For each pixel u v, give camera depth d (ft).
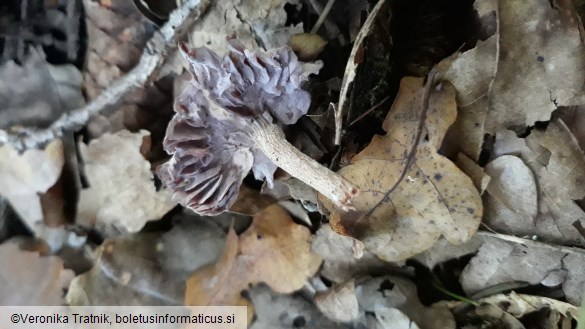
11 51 0.54
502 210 0.45
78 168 0.56
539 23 0.40
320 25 0.48
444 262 0.51
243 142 0.45
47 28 0.54
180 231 0.58
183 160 0.44
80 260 0.58
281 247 0.54
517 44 0.41
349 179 0.46
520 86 0.42
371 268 0.52
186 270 0.57
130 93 0.53
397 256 0.47
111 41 0.52
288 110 0.45
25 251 0.58
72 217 0.58
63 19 0.54
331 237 0.53
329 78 0.48
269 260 0.55
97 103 0.54
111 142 0.55
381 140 0.45
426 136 0.43
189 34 0.51
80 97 0.55
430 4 0.48
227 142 0.45
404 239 0.46
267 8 0.48
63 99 0.54
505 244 0.46
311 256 0.54
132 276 0.56
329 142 0.48
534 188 0.43
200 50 0.40
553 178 0.43
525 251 0.46
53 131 0.54
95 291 0.57
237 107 0.42
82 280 0.57
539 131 0.43
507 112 0.42
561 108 0.42
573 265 0.44
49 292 0.57
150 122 0.55
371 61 0.47
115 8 0.51
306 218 0.54
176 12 0.50
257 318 0.55
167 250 0.57
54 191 0.57
